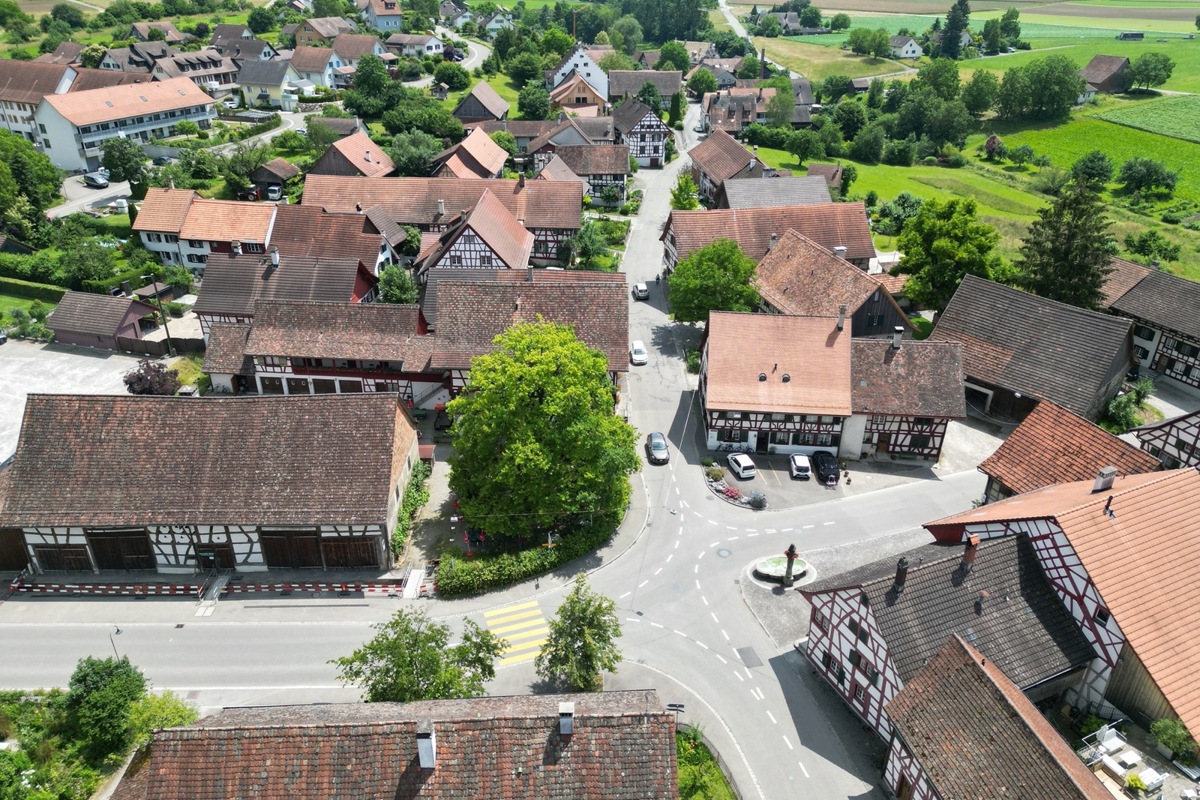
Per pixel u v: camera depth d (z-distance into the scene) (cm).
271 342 6962
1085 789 3123
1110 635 3944
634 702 3603
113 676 4222
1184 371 7712
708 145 14050
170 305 8894
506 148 14200
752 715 4356
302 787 3170
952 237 8262
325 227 9162
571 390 5231
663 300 9625
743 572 5403
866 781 3994
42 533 5178
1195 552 4219
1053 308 7175
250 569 5347
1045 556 4203
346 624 4950
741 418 6569
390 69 18562
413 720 3278
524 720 3291
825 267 8081
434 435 6775
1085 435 5381
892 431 6550
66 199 12150
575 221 10425
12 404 7188
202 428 5291
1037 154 17025
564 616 4362
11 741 4200
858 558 5516
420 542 5581
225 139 14638
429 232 10538
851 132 17775
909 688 3772
